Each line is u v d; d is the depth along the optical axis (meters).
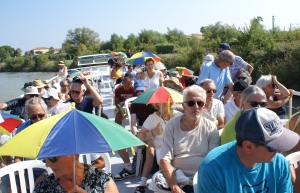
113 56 16.11
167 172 2.94
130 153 5.12
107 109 8.86
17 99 5.87
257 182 2.04
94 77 12.35
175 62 32.31
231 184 2.00
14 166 2.75
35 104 3.29
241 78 4.92
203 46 31.02
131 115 4.83
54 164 2.03
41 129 1.86
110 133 1.91
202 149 3.05
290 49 18.44
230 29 29.25
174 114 3.87
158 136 3.81
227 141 2.95
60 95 7.17
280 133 1.85
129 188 3.92
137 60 11.44
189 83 8.68
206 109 4.05
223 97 5.66
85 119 1.92
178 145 3.06
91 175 2.12
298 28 21.67
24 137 1.84
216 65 5.34
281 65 17.91
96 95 4.34
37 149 1.73
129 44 54.50
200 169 2.10
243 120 1.91
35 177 3.19
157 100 3.72
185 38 46.00
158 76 7.15
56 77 10.48
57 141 1.77
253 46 21.33
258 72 19.50
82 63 18.28
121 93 6.28
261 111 1.90
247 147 1.89
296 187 2.41
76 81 4.31
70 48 69.88
